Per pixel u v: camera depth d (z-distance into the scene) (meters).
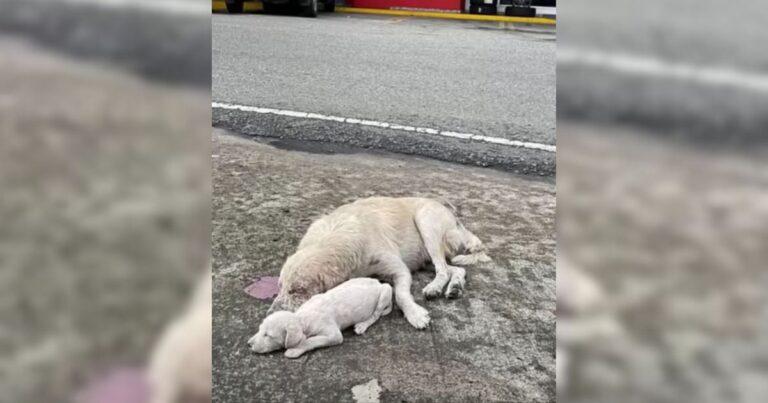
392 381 1.88
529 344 2.09
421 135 4.27
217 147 3.83
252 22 9.16
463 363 1.98
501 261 2.66
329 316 2.08
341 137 4.16
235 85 5.35
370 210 2.74
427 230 2.69
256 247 2.66
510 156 3.95
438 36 9.02
